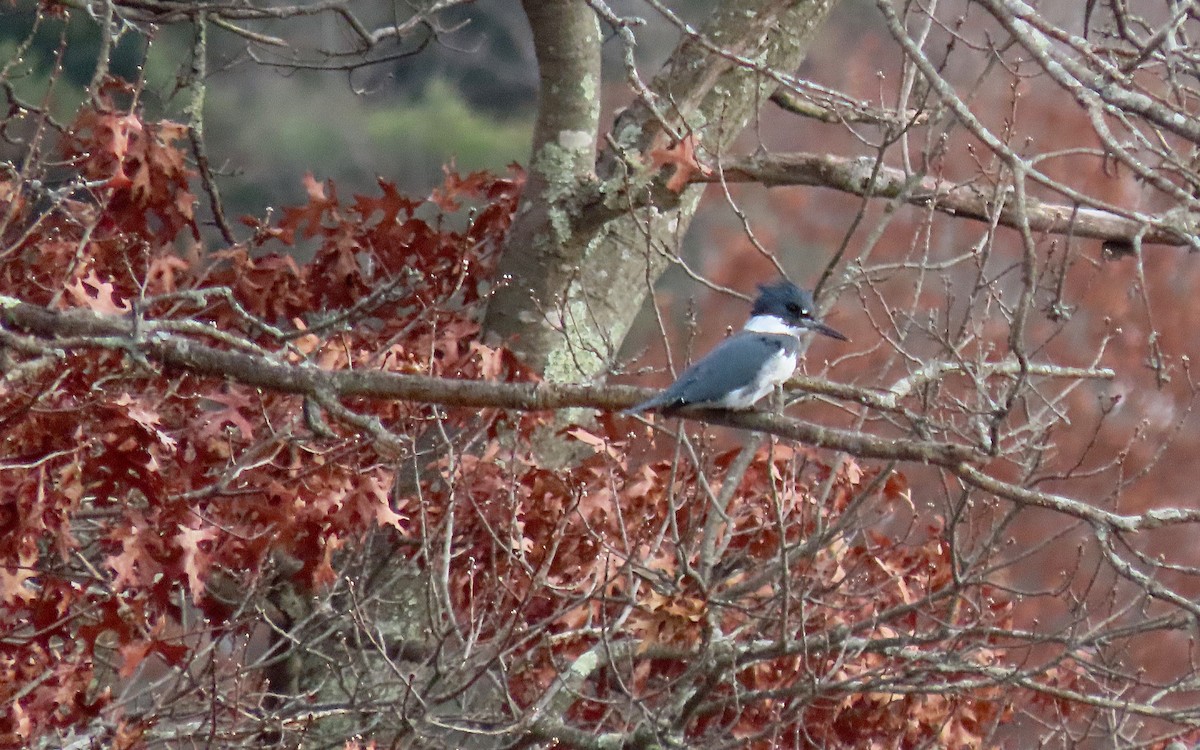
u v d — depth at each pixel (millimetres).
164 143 10836
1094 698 10039
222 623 10711
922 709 11328
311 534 9484
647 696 10820
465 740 11086
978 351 10914
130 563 8531
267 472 9438
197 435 8938
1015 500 7426
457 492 10586
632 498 11211
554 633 11680
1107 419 23719
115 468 8547
